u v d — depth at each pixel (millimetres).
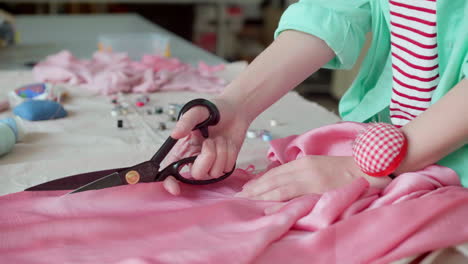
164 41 1851
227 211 579
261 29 4258
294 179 630
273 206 595
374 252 502
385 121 812
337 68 795
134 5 3787
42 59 1824
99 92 1325
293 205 578
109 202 595
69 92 1315
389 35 783
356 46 755
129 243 527
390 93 785
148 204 602
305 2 754
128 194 606
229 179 709
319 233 514
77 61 1546
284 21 748
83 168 820
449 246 534
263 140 986
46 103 1085
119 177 624
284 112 1192
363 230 517
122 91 1329
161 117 1131
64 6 3484
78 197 596
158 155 631
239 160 872
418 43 684
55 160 835
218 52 4121
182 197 631
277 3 4172
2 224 549
